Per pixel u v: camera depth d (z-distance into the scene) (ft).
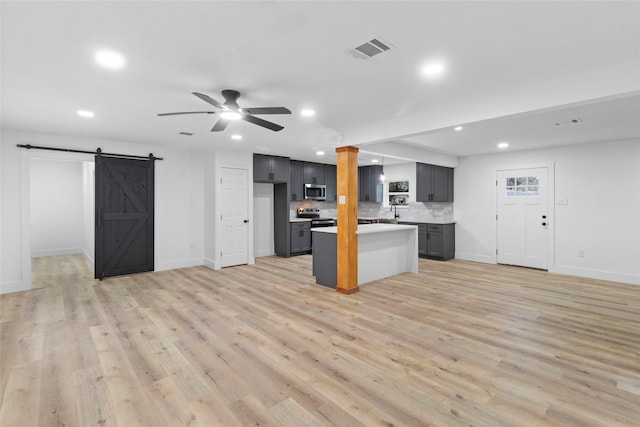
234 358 8.54
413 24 6.01
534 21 5.91
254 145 18.28
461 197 22.90
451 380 7.51
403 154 17.92
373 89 9.33
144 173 18.34
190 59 7.42
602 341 9.51
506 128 14.08
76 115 11.96
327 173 26.94
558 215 18.65
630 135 15.48
